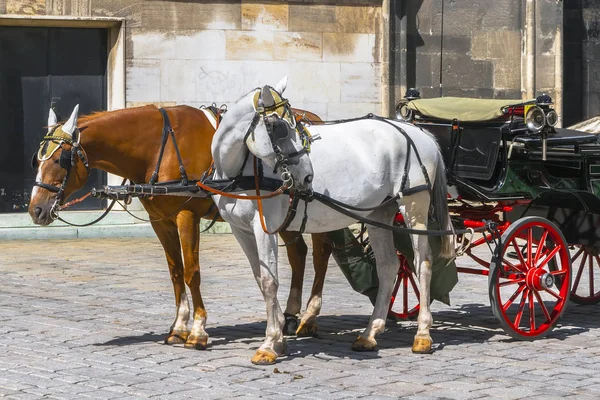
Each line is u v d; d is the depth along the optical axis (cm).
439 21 2011
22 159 1883
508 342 991
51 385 807
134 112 975
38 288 1310
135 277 1409
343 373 853
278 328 906
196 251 964
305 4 1959
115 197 929
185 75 1914
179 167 968
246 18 1934
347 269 1073
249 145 862
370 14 1991
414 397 772
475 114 1027
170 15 1902
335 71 1980
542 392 787
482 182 1052
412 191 960
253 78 1945
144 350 943
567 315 1147
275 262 901
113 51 1897
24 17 1831
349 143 938
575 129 1241
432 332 1044
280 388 801
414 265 989
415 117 1116
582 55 2183
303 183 890
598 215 1058
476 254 1642
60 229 1855
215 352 938
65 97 1900
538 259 1015
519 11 2045
